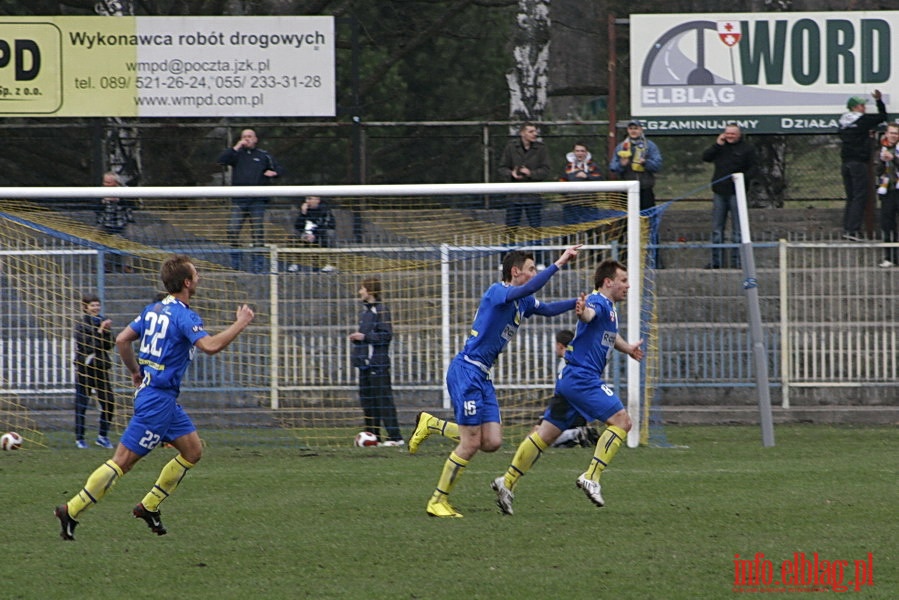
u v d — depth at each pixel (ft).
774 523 89.61
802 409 160.04
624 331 159.84
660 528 88.12
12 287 155.43
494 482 95.09
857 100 185.47
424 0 264.31
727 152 181.98
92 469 122.83
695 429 154.20
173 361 83.56
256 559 78.43
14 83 191.62
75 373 141.79
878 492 103.19
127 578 73.10
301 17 193.26
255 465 125.70
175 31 192.54
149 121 224.33
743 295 167.32
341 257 157.79
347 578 72.84
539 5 222.69
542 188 140.36
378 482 112.88
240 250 157.38
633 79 195.21
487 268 160.35
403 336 158.92
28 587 70.90
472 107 271.49
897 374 162.50
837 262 163.53
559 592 69.00
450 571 74.49
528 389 159.43
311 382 156.04
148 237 176.55
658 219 160.86
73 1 249.96
